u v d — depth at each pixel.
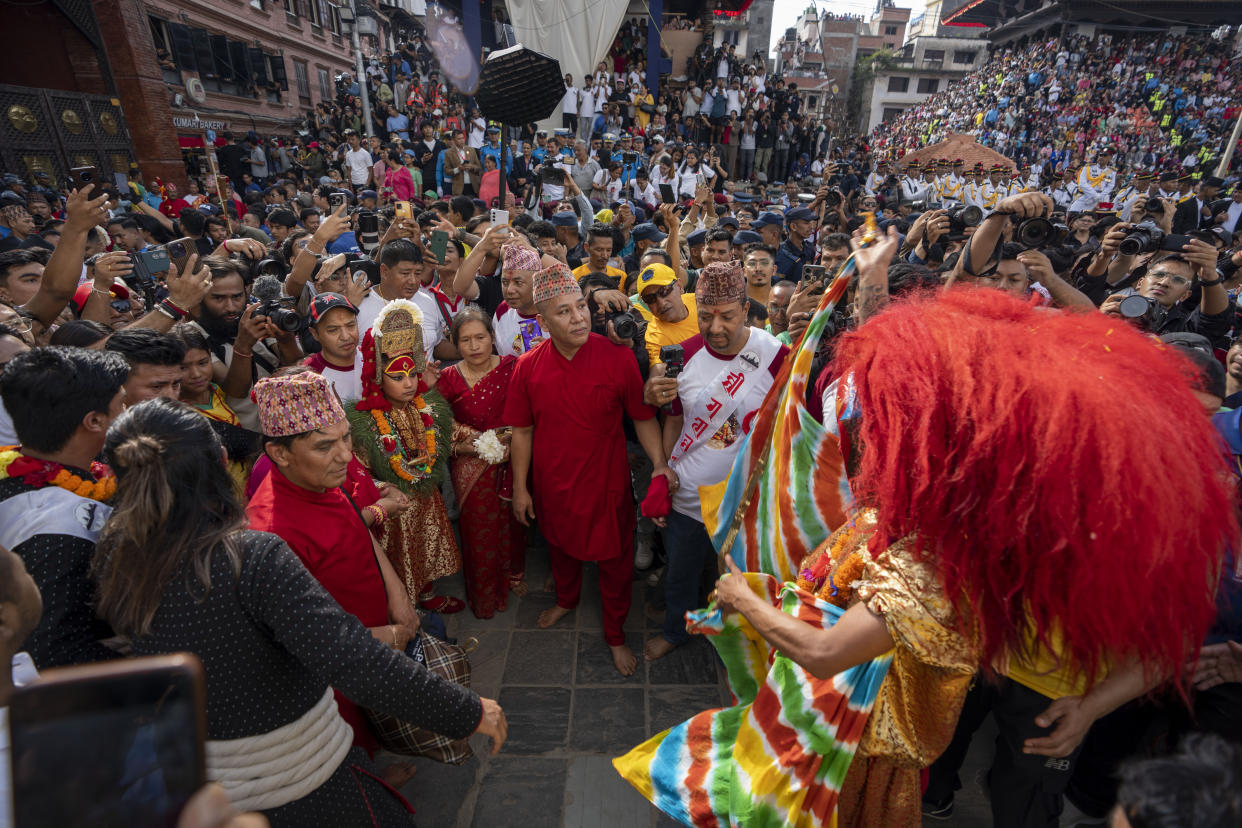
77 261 2.63
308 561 1.86
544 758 2.48
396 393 2.63
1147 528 0.98
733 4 22.38
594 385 2.65
